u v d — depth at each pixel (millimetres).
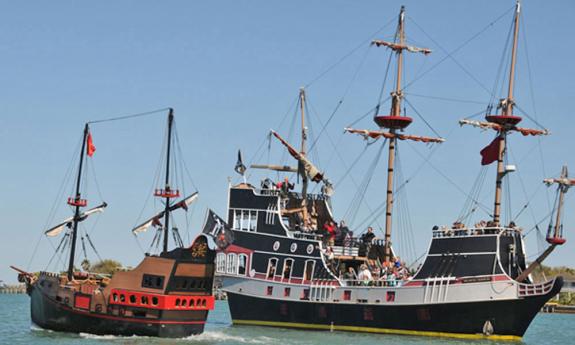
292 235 93625
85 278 92188
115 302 79375
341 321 88062
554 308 176375
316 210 100688
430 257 83438
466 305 80562
